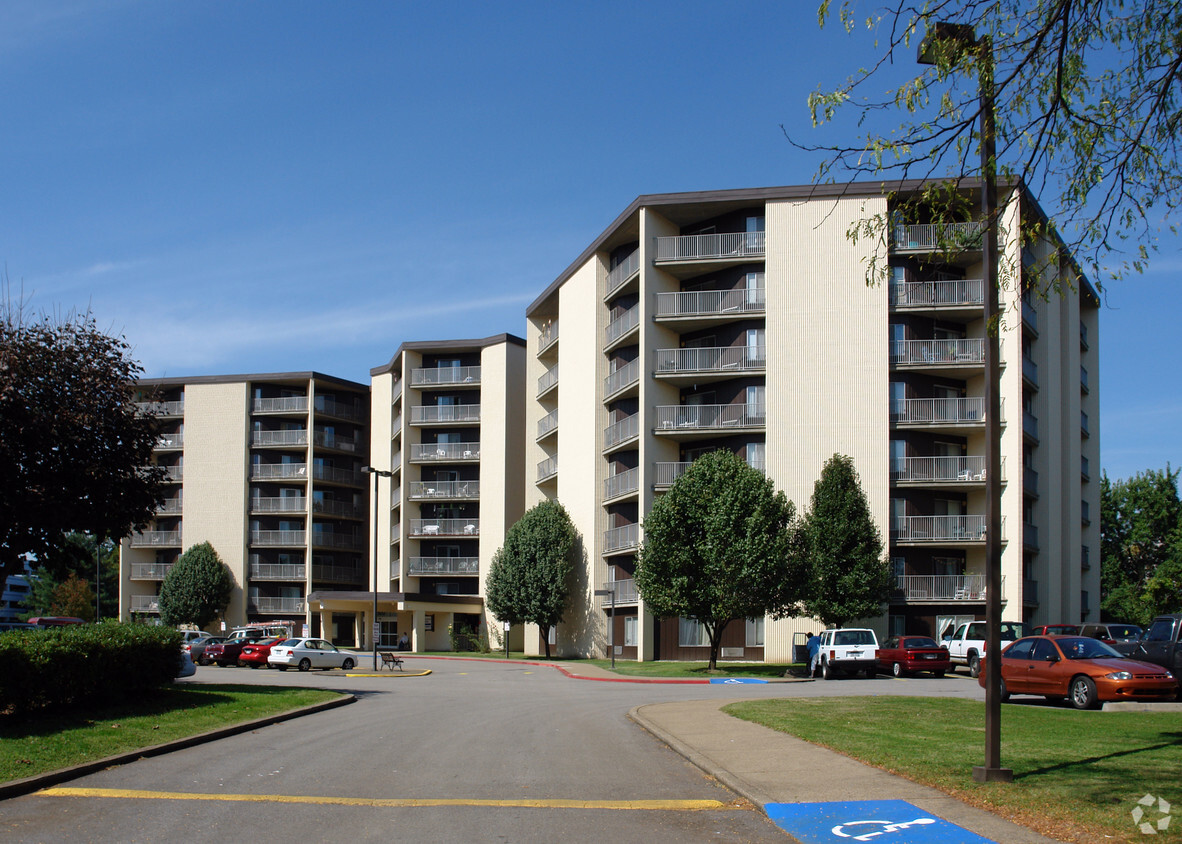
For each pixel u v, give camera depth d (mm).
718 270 46906
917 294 44125
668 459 46469
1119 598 62562
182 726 16047
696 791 11141
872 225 10812
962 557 44750
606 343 50812
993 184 11016
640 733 17000
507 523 64812
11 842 8578
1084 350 57688
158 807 10148
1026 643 22469
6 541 20625
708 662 42438
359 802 10461
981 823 8859
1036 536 45750
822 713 18281
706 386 46625
